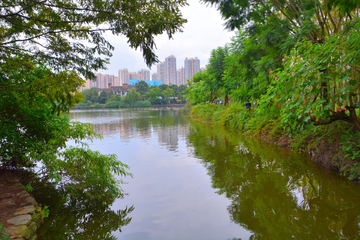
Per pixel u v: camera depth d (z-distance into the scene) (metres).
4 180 4.24
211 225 2.97
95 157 4.36
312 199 3.57
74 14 3.15
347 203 3.39
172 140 9.53
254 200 3.62
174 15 3.20
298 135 6.87
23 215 2.97
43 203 3.83
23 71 3.80
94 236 2.81
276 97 5.50
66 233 2.89
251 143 8.17
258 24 6.34
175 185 4.39
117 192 4.00
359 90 4.44
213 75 17.47
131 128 14.45
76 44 3.33
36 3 2.91
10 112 4.07
